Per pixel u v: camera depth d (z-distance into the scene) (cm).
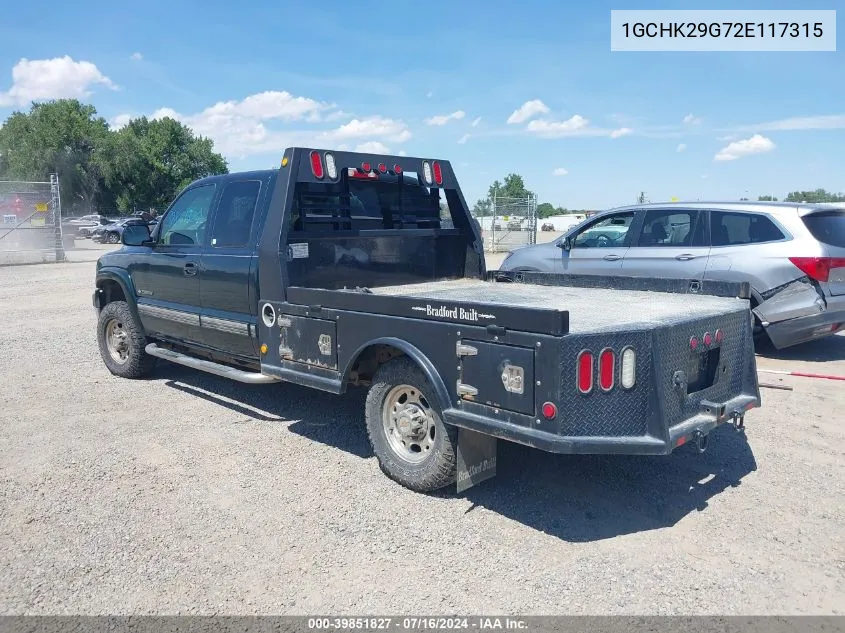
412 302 418
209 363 604
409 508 422
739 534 389
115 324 754
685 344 396
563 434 348
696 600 324
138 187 7550
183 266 628
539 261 988
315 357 492
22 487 455
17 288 1619
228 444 536
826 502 430
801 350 864
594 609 317
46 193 2505
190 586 338
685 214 841
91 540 383
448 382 403
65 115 7125
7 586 338
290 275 527
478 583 339
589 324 377
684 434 378
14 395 681
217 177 621
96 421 596
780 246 756
